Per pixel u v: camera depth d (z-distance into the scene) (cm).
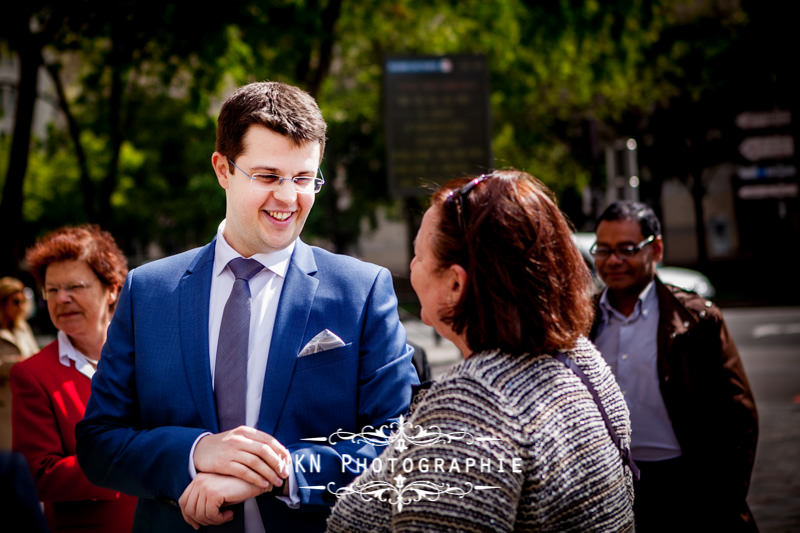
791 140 1069
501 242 142
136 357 198
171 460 178
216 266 203
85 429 196
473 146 997
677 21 1251
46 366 265
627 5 1038
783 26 1270
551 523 134
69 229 280
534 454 132
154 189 2512
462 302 146
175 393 192
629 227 315
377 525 146
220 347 195
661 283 317
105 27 855
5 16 788
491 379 136
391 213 2886
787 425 754
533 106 1902
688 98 2145
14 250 812
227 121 195
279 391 191
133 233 2750
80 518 248
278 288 201
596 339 320
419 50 1420
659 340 304
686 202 3131
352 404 195
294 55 1038
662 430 303
